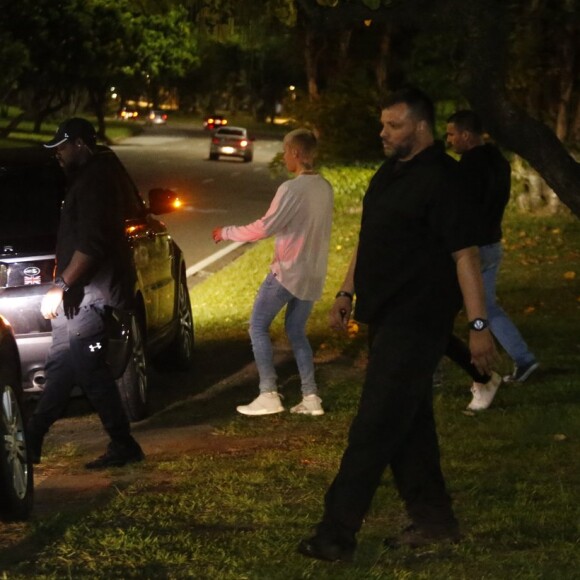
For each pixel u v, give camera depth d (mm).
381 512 8133
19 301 11430
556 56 33156
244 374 14633
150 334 12836
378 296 6832
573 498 8266
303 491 8648
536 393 11938
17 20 57031
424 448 7223
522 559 7000
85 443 11125
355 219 34438
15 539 7629
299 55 50656
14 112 116312
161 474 9398
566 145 33469
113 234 9391
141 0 14938
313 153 11258
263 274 24266
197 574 6801
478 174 10898
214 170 64062
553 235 28906
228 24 14469
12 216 11867
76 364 9500
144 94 175875
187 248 29906
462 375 13125
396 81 49438
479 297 6625
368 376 6867
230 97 171875
